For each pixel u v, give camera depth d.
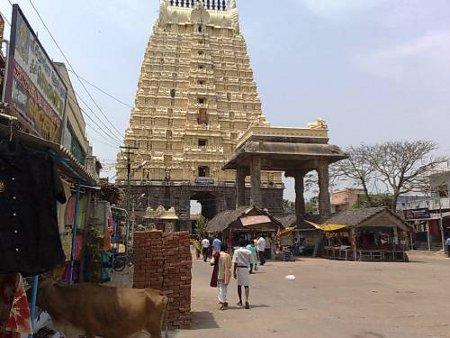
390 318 10.33
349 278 19.14
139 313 5.80
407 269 23.75
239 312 11.14
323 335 8.59
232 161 40.28
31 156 4.80
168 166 61.47
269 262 29.34
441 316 10.58
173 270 9.61
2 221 4.49
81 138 21.94
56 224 4.85
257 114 67.19
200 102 66.06
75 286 5.96
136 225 43.50
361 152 47.91
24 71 8.07
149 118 63.12
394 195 46.22
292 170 42.25
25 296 4.73
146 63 65.69
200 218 55.28
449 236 41.53
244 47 71.19
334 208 72.38
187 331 9.01
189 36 69.06
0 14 7.76
